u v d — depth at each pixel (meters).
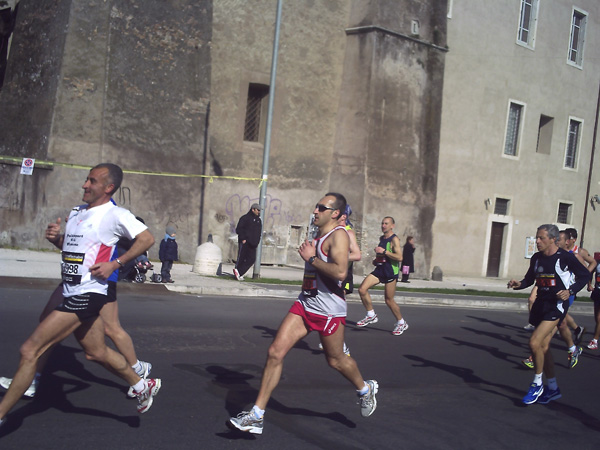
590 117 32.38
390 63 23.53
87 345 4.78
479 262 28.03
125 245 10.04
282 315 11.66
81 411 5.40
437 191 26.48
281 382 7.10
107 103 18.92
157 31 19.89
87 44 18.66
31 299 10.48
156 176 19.78
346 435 5.51
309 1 23.17
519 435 6.01
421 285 21.50
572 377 8.99
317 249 5.36
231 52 22.09
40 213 17.83
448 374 8.36
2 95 20.27
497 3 27.83
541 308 7.11
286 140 23.09
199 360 7.62
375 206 23.27
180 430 5.19
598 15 32.34
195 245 20.64
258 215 16.36
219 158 21.88
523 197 29.56
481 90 27.55
